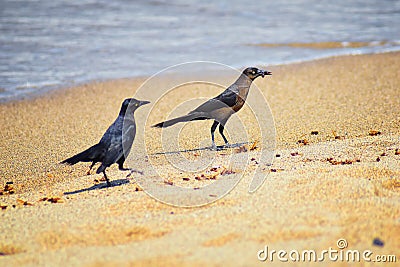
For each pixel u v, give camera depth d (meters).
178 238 8.13
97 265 7.47
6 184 11.98
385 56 24.64
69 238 8.41
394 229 8.12
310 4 37.25
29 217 9.40
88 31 28.92
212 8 35.38
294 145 13.57
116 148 10.62
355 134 14.38
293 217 8.59
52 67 23.12
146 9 34.38
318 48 26.42
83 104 18.84
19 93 19.97
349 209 8.80
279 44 27.16
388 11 35.12
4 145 14.85
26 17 31.12
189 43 27.20
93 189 10.88
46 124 16.78
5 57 24.28
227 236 8.08
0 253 8.13
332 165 11.40
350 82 20.58
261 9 35.44
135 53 25.34
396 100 17.92
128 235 8.39
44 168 12.98
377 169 10.80
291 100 18.34
